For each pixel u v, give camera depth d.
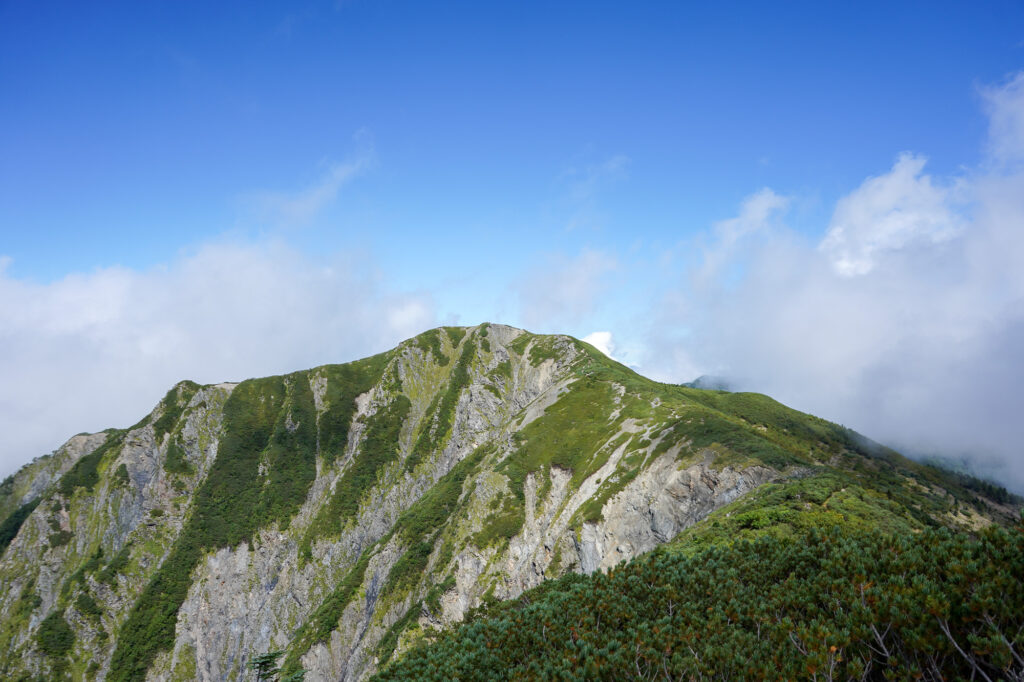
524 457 127.19
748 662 20.02
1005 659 15.08
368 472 169.00
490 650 28.14
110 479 166.00
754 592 26.59
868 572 22.39
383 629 111.50
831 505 52.88
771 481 71.94
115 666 130.62
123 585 145.75
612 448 109.75
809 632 19.36
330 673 113.31
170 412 186.12
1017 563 18.09
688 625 24.47
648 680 21.33
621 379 145.12
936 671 16.80
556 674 23.75
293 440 180.38
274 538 153.88
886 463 117.44
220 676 134.50
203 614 140.25
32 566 151.75
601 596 29.98
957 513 70.38
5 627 142.75
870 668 18.62
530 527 110.50
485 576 105.75
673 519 80.75
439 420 180.12
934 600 17.16
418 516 130.38
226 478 169.00
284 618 139.50
